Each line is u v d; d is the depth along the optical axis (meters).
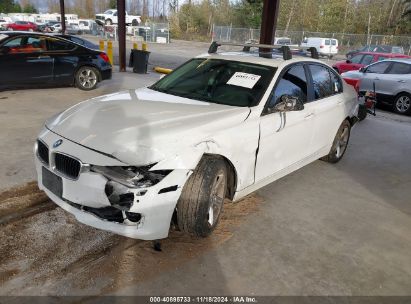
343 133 5.92
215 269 3.12
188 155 3.04
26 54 9.28
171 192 2.96
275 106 3.93
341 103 5.46
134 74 14.30
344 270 3.27
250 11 52.12
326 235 3.80
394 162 6.33
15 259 3.04
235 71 4.32
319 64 5.14
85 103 3.87
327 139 5.38
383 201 4.74
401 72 11.02
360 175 5.58
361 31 51.44
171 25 54.59
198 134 3.21
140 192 2.83
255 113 3.79
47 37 9.66
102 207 2.95
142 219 2.92
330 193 4.83
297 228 3.88
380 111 11.38
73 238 3.37
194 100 4.00
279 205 4.35
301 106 3.89
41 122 6.91
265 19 8.55
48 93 9.71
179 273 3.04
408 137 8.08
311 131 4.78
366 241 3.77
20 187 4.23
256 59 4.47
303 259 3.37
